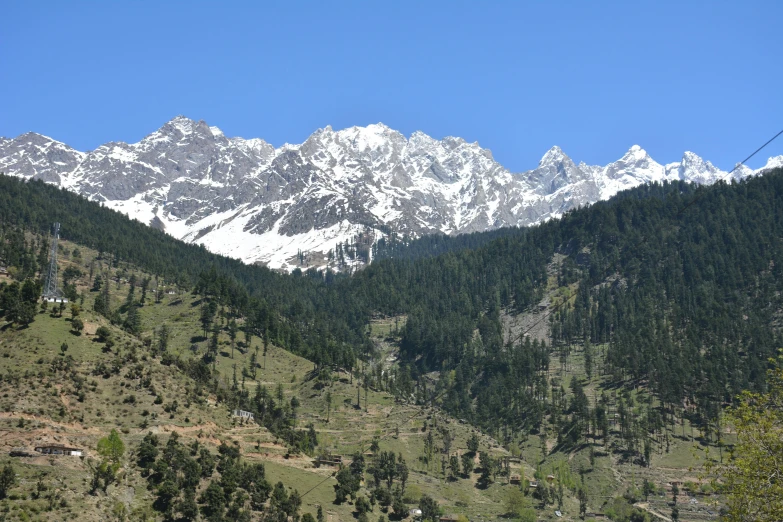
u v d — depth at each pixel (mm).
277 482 188625
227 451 191625
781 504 69625
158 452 175375
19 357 197750
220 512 158625
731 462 75188
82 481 154000
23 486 146125
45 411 176625
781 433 72750
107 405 192125
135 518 149875
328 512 186375
